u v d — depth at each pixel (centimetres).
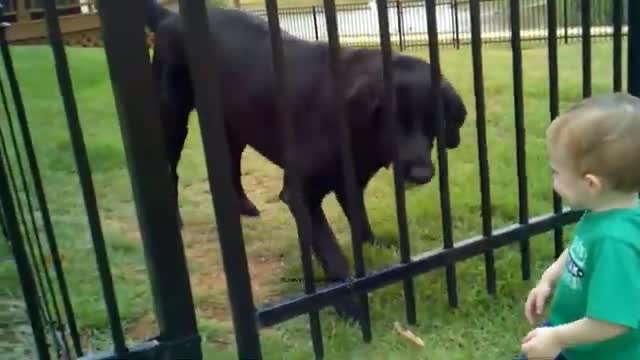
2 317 346
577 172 207
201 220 477
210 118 243
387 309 332
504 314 320
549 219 335
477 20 294
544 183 465
